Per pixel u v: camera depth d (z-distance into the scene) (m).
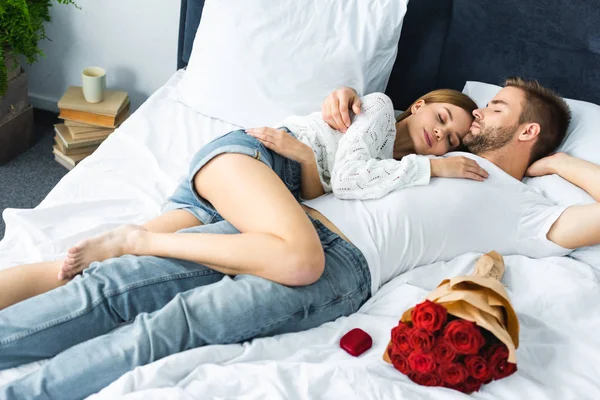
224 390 1.11
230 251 1.31
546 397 1.17
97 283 1.25
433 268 1.50
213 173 1.45
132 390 1.08
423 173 1.55
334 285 1.38
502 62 2.02
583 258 1.57
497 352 1.14
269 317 1.28
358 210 1.51
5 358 1.16
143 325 1.19
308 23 1.92
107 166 1.78
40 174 2.43
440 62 2.11
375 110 1.66
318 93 1.94
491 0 1.96
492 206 1.57
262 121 1.98
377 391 1.13
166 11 2.45
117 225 1.56
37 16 2.36
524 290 1.46
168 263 1.33
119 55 2.61
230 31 1.96
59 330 1.19
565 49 1.94
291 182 1.61
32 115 2.53
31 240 1.49
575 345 1.31
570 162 1.68
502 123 1.73
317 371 1.15
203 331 1.22
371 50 1.90
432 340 1.14
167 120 2.01
